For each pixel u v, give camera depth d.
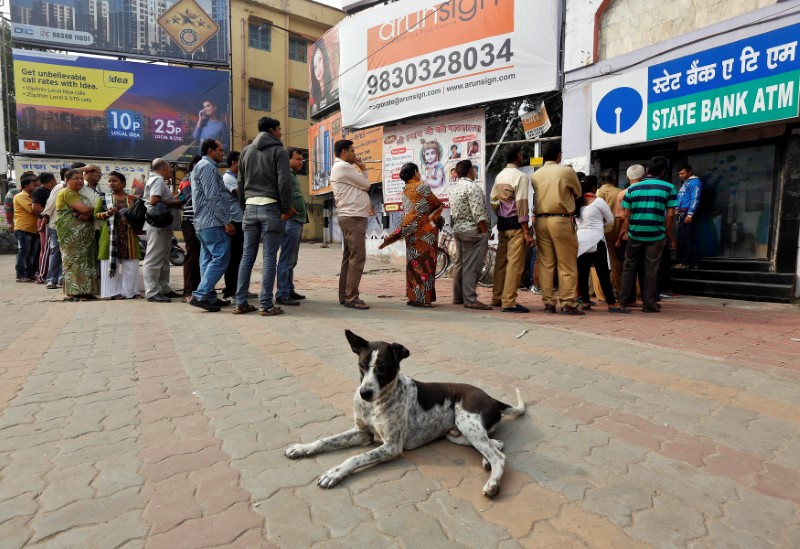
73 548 1.84
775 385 3.57
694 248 8.52
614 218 7.18
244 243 5.91
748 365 4.02
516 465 2.47
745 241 7.91
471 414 2.57
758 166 7.67
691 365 4.03
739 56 6.69
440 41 9.74
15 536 1.90
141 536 1.91
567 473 2.39
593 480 2.33
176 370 3.89
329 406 3.19
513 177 6.20
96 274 7.46
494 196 6.41
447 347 4.55
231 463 2.46
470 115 9.81
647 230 6.14
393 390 2.50
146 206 6.95
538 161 9.00
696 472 2.40
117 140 19.72
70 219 7.10
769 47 6.43
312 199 26.11
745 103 6.68
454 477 2.35
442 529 1.96
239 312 6.04
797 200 7.01
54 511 2.06
